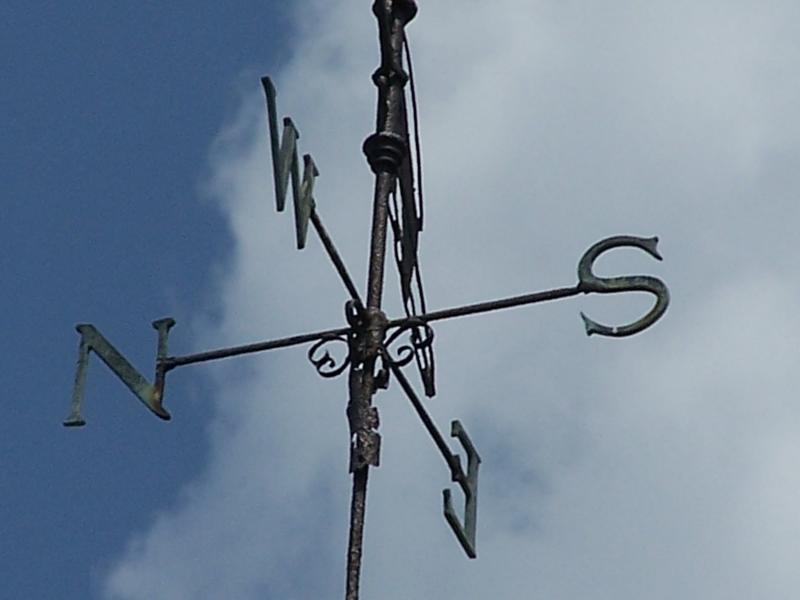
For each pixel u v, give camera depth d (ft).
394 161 39.29
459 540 40.04
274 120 36.35
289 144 36.73
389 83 40.29
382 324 37.22
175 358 39.40
